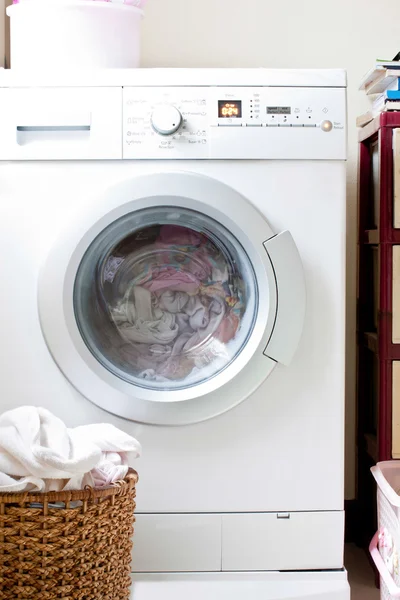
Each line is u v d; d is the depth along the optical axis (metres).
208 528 1.51
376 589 1.80
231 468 1.51
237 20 2.16
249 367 1.48
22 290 1.49
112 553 1.31
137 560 1.51
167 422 1.48
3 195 1.48
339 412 1.52
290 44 2.17
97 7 1.61
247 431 1.51
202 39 2.16
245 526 1.51
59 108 1.47
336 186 1.50
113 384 1.48
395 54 2.18
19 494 1.20
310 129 1.49
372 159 1.97
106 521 1.28
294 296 1.48
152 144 1.48
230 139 1.48
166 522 1.51
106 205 1.45
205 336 1.53
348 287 2.18
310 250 1.51
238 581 1.49
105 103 1.48
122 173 1.48
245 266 1.51
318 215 1.50
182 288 1.53
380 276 1.76
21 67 1.62
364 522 2.03
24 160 1.48
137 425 1.50
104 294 1.51
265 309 1.48
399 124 1.75
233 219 1.46
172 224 1.50
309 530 1.52
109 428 1.39
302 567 1.52
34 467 1.19
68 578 1.23
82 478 1.26
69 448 1.26
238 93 1.49
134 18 1.65
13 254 1.49
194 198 1.45
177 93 1.48
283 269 1.48
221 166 1.49
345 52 2.18
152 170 1.48
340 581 1.50
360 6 2.17
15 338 1.49
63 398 1.49
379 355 1.77
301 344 1.51
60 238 1.46
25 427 1.25
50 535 1.21
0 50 2.03
